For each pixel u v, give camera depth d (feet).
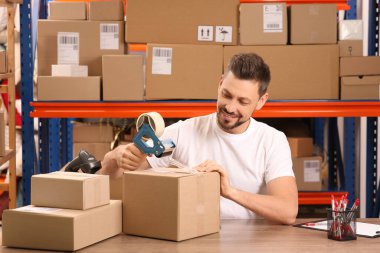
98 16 10.66
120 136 11.39
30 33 10.82
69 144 14.39
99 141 11.27
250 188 7.87
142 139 6.37
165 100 10.62
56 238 5.43
